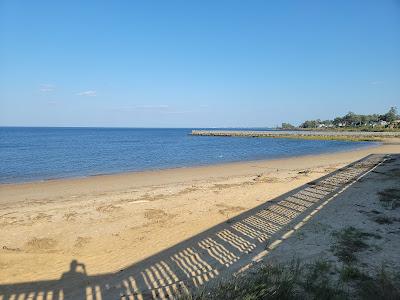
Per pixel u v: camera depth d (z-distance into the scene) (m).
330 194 11.02
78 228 7.96
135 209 9.66
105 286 5.07
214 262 5.83
